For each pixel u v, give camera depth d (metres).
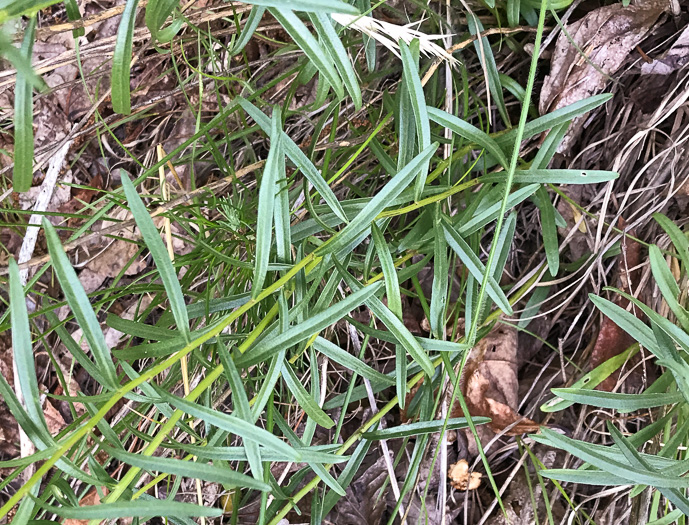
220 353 0.15
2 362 0.29
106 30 0.31
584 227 0.25
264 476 0.18
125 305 0.30
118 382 0.14
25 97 0.12
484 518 0.25
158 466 0.14
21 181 0.12
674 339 0.18
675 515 0.19
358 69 0.26
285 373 0.17
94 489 0.27
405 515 0.22
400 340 0.17
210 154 0.31
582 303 0.26
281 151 0.16
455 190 0.19
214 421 0.14
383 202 0.17
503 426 0.26
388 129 0.26
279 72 0.29
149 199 0.30
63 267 0.13
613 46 0.24
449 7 0.23
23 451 0.24
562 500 0.25
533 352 0.27
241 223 0.22
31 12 0.11
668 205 0.24
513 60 0.26
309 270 0.17
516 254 0.27
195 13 0.22
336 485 0.18
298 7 0.12
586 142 0.26
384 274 0.17
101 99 0.25
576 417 0.25
